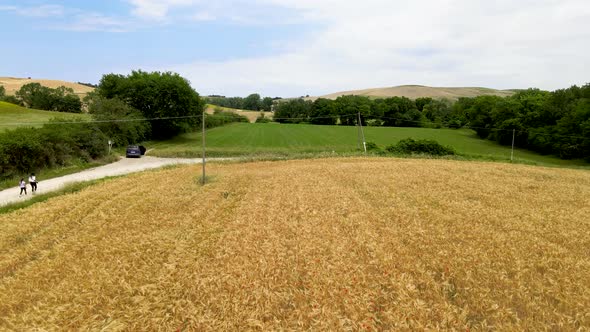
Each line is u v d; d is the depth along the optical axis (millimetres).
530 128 77625
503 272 12117
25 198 29875
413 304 10234
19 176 40438
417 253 13867
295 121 125125
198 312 10211
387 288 11398
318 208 20594
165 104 81125
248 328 9453
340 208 20562
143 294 11242
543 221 18141
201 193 24984
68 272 13000
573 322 9461
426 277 11773
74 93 128375
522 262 12891
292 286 11516
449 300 10727
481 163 43312
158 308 10453
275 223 17750
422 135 88875
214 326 9516
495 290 11039
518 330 9102
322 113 120688
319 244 14914
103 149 55812
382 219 18203
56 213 21094
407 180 28562
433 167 36719
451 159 50781
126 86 80188
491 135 89250
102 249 14992
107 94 81688
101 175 41906
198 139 81625
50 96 115000
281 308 10438
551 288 11062
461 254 13586
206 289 11273
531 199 22875
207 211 20422
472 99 125188
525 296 10672
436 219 18078
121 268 13039
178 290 11367
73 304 10750
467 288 11117
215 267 12898
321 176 31297
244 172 35281
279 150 63688
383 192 24250
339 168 35875
